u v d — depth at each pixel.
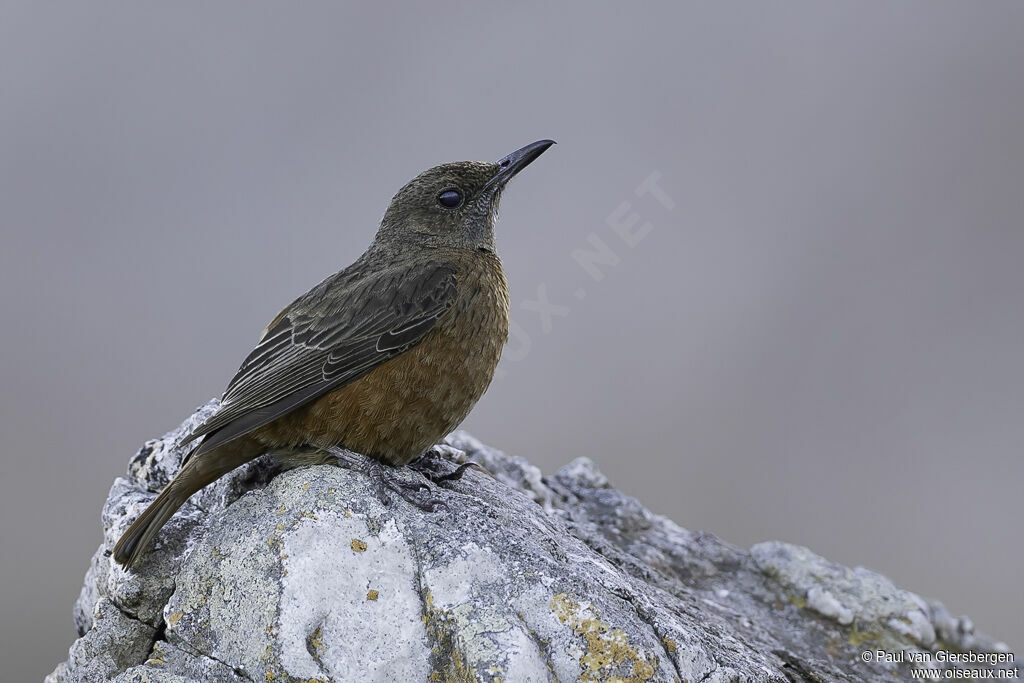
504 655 8.27
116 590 9.31
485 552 8.94
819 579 12.88
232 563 8.67
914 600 12.67
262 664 8.30
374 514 8.92
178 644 8.65
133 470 10.88
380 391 9.88
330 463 9.90
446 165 12.11
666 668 8.76
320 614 8.45
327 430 9.83
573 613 8.80
